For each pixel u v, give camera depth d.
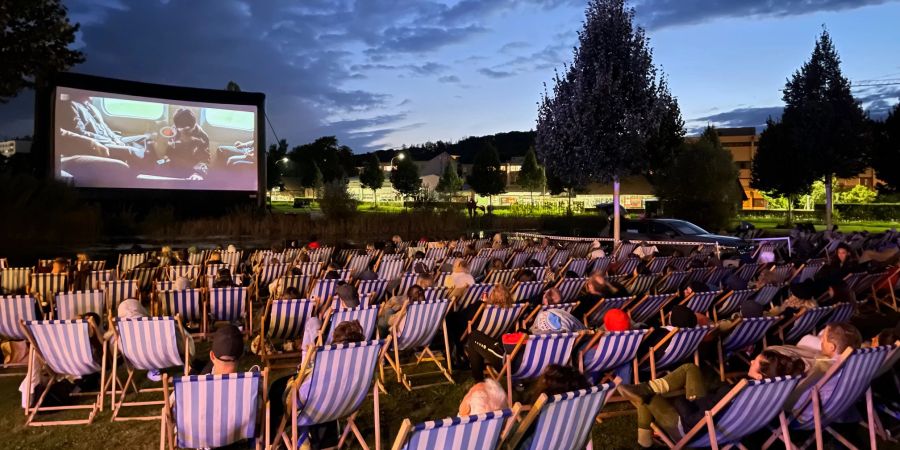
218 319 7.49
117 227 24.66
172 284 7.95
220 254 12.65
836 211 42.19
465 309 6.62
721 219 28.25
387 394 5.73
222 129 30.00
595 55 15.45
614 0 15.25
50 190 23.06
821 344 4.44
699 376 4.32
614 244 15.48
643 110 15.42
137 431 4.87
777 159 29.91
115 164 27.39
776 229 31.09
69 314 6.46
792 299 6.65
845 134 23.81
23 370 6.59
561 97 16.05
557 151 16.05
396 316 5.95
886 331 4.64
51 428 4.93
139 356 5.04
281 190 83.75
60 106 26.06
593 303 6.99
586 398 2.99
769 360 3.85
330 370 3.82
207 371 4.32
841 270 9.30
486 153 58.75
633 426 4.93
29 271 9.57
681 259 11.08
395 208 51.53
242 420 3.53
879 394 4.90
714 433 3.61
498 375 4.97
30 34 21.09
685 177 28.59
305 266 10.28
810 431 4.56
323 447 4.38
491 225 31.42
